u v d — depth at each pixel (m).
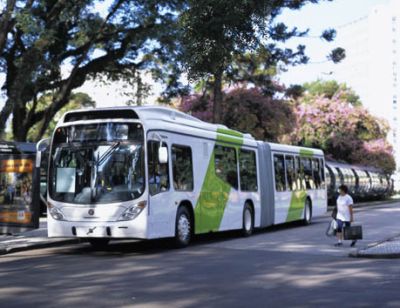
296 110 46.31
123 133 13.53
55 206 13.67
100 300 7.98
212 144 16.75
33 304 7.71
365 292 8.58
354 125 48.38
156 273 10.40
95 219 13.26
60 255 13.41
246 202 18.70
